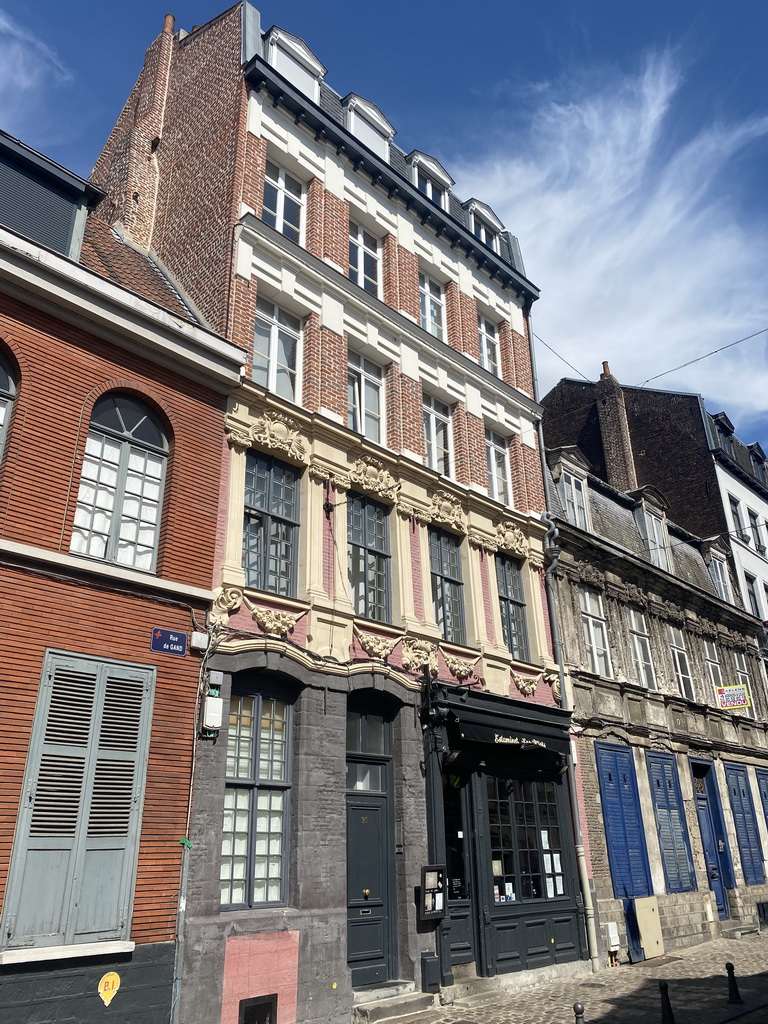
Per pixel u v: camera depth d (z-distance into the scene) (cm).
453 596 1502
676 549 2462
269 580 1169
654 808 1803
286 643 1106
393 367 1526
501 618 1584
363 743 1232
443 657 1385
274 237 1332
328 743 1130
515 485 1775
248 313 1262
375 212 1630
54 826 819
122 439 1037
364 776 1220
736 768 2239
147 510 1041
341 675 1179
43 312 981
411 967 1139
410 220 1723
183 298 1345
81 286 996
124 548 997
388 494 1386
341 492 1301
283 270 1355
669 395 3003
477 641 1476
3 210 1016
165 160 1634
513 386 1862
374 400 1507
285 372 1335
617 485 2617
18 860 785
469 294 1836
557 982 1346
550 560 1745
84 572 916
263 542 1177
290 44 1573
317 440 1281
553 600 1703
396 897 1186
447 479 1517
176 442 1078
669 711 2005
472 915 1288
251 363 1240
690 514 2827
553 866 1472
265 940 958
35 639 857
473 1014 1100
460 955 1237
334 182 1542
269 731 1093
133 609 956
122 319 1038
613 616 1920
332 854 1079
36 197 1065
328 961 1017
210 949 899
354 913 1127
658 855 1753
